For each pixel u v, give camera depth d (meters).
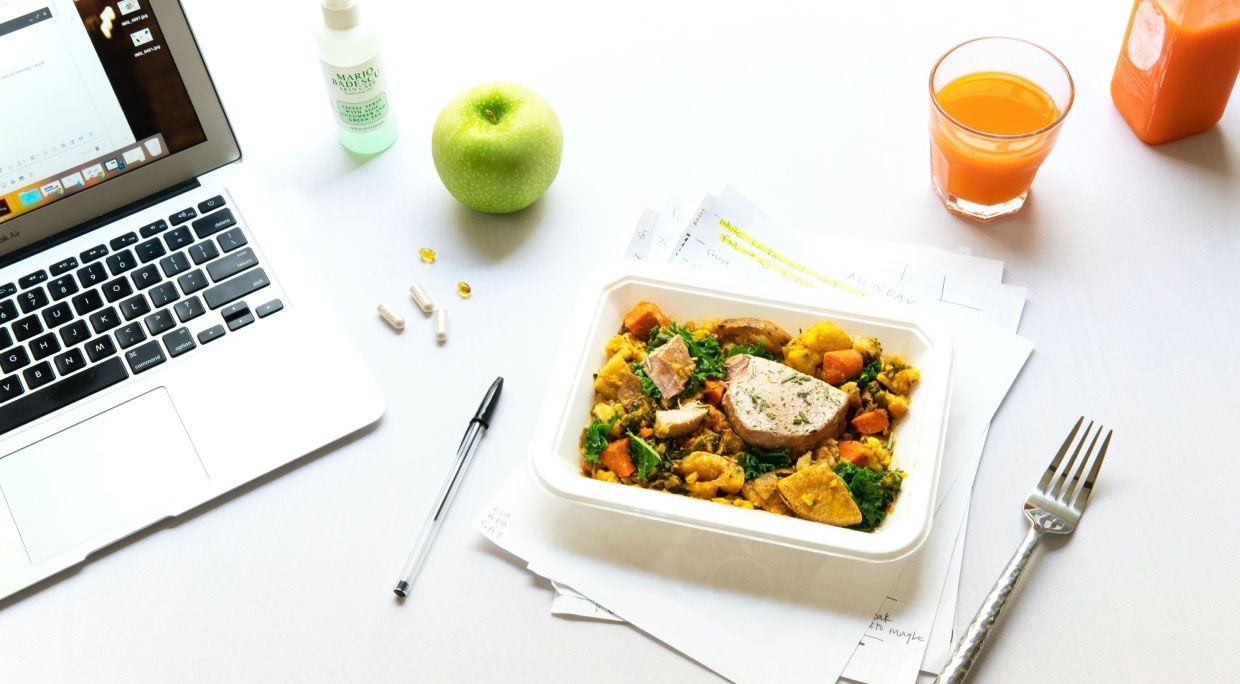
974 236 0.93
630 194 0.97
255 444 0.84
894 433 0.81
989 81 0.89
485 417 0.85
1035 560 0.78
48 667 0.78
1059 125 0.84
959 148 0.87
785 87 1.02
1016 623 0.76
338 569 0.81
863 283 0.90
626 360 0.84
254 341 0.87
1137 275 0.89
